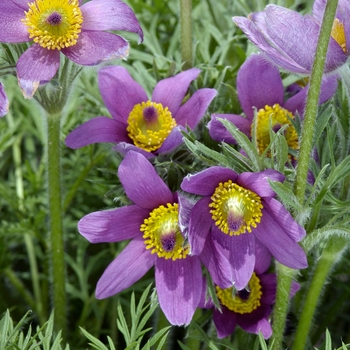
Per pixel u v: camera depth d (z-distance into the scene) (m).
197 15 0.66
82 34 0.46
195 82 0.53
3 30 0.46
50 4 0.46
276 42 0.44
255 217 0.44
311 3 0.61
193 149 0.45
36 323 0.60
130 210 0.45
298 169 0.43
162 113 0.49
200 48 0.59
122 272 0.45
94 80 0.60
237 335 0.50
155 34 0.63
